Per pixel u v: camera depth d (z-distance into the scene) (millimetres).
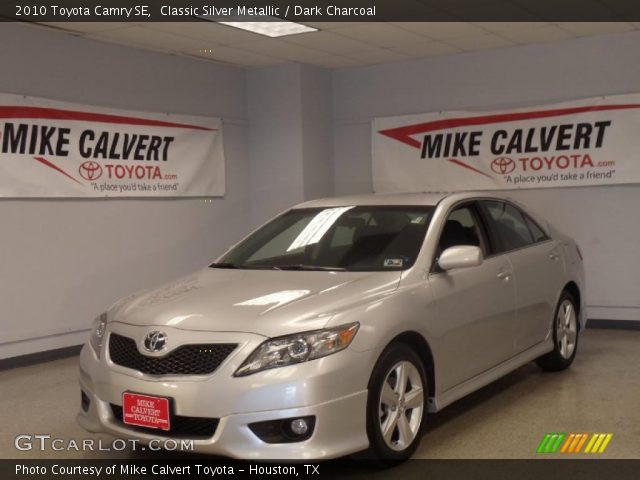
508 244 5234
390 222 4695
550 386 5516
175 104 8461
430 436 4434
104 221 7672
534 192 8414
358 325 3656
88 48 7504
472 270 4660
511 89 8469
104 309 7680
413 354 3998
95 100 7574
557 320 5770
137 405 3613
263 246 4953
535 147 8344
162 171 8266
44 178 7059
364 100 9406
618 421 4633
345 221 4848
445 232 4652
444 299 4285
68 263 7324
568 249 6055
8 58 6809
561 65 8164
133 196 7945
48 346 7145
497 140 8555
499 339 4852
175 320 3719
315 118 9328
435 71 8906
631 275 7938
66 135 7262
